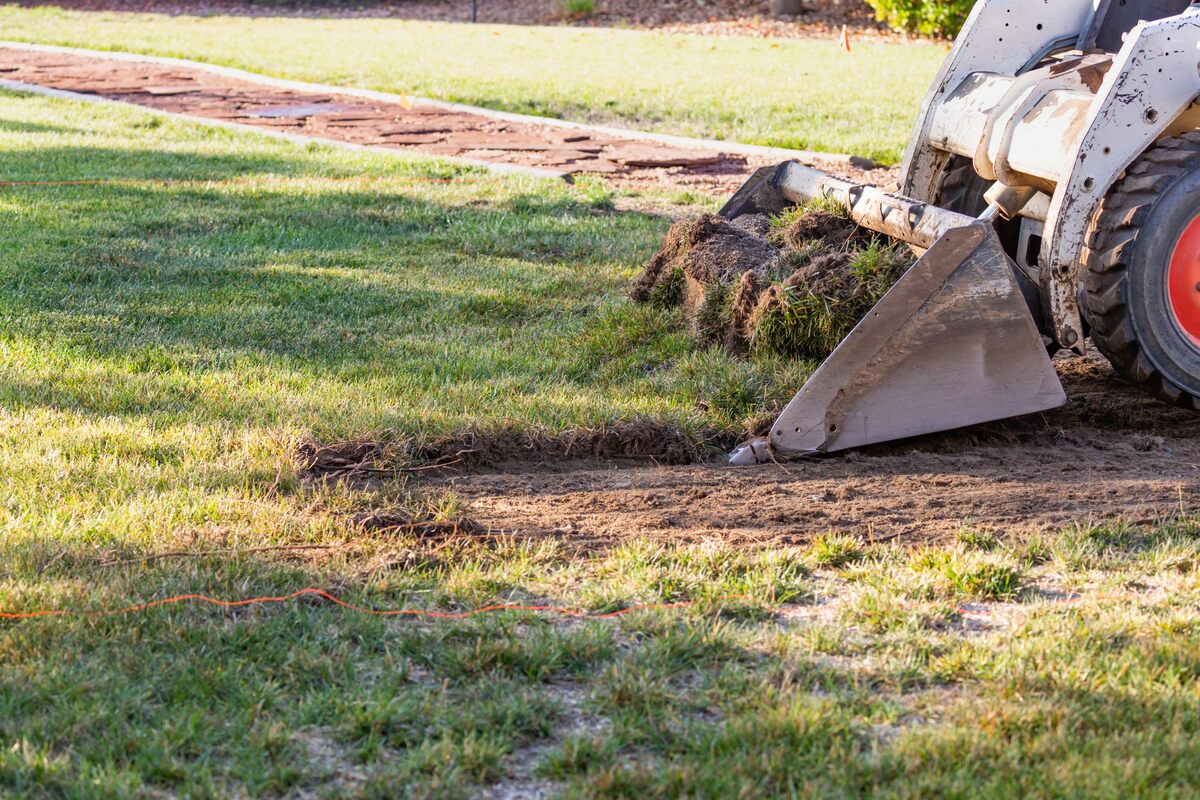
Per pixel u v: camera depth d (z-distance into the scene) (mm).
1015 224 6629
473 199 10727
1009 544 4414
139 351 6539
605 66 21062
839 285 6086
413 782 2986
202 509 4570
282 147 13234
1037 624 3752
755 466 5434
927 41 25219
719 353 6438
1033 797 2883
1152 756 3035
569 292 7961
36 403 5652
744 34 26875
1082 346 5816
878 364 5434
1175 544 4359
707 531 4641
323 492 4836
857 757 3033
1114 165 5543
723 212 7957
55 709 3219
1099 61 6242
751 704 3318
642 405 5879
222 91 17844
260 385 6059
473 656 3559
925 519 4742
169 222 9672
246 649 3580
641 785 2945
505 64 21094
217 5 32844
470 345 6898
